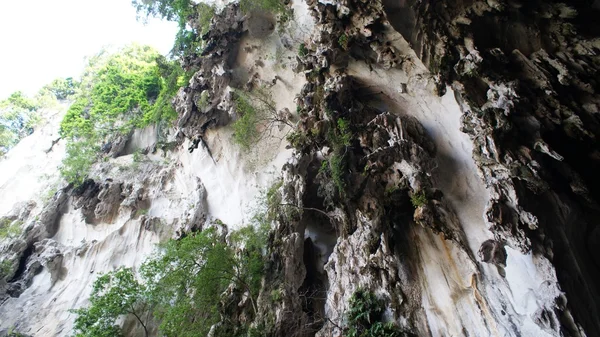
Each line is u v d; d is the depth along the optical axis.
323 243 23.20
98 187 35.28
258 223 23.64
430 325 17.22
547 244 14.52
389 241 19.16
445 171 18.69
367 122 20.91
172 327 19.38
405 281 18.45
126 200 32.72
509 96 16.11
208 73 29.95
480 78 17.20
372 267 18.91
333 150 20.50
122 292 21.56
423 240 18.83
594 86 16.28
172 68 36.97
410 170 18.25
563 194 15.82
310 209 23.53
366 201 19.52
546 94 16.47
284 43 27.16
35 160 49.22
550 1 18.19
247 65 29.34
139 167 35.72
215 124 30.58
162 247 24.00
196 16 32.81
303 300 20.67
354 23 20.58
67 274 32.09
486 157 15.91
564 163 15.89
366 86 21.84
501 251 15.59
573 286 14.22
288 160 24.19
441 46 17.88
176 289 21.02
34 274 33.53
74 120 41.81
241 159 29.03
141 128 39.12
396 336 16.83
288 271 20.34
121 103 41.16
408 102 20.66
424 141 19.42
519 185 15.07
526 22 18.02
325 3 21.08
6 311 30.14
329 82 21.41
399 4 18.47
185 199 31.47
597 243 15.89
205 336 19.39
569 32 17.48
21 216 39.28
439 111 19.42
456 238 17.19
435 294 17.66
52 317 28.81
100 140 39.44
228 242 24.44
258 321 19.02
